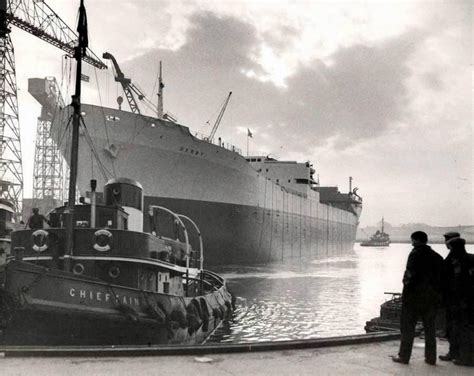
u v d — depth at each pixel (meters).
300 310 26.50
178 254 20.78
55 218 16.23
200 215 44.03
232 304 26.61
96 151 38.25
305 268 55.53
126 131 38.94
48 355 7.11
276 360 7.12
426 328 7.05
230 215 47.28
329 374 6.34
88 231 14.45
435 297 6.98
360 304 28.72
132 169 39.41
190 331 16.86
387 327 15.11
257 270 49.28
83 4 16.11
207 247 46.09
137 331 13.70
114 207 15.66
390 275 48.50
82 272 14.82
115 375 6.09
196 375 6.16
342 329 21.36
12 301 11.20
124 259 14.52
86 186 38.66
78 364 6.65
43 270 11.86
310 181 76.56
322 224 82.00
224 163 45.81
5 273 11.28
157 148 40.22
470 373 6.49
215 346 7.59
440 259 7.10
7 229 21.80
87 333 12.68
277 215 59.78
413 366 6.87
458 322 7.02
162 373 6.22
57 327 12.08
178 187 41.88
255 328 21.55
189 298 18.30
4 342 11.79
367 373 6.43
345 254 98.94
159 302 14.96
